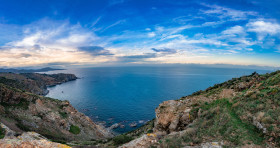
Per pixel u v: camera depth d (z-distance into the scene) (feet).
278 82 52.95
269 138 27.99
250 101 45.96
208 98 69.51
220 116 43.11
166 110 66.80
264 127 30.71
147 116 317.42
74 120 176.45
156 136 45.62
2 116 108.58
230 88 83.35
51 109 168.55
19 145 32.17
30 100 160.25
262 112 35.50
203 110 54.44
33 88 595.47
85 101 469.98
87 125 188.03
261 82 66.64
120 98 501.97
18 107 140.36
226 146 29.27
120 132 237.86
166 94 527.81
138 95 536.83
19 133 61.16
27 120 128.06
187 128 46.65
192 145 33.01
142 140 42.16
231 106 48.78
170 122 59.72
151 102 433.89
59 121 153.28
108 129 244.63
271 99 41.60
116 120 294.46
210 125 41.09
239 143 29.12
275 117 31.91
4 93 139.03
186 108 63.05
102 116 321.32
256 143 27.89
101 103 440.86
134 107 387.96
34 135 64.39
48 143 35.55
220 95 70.33
